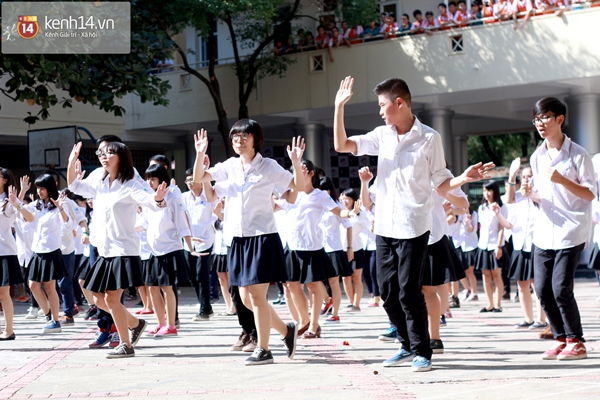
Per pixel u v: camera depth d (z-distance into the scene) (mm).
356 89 18469
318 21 19266
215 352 6746
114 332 7281
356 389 4789
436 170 5352
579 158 5781
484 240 10398
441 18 17594
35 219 8703
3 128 18875
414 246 5328
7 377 5617
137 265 6465
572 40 16125
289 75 19344
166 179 8320
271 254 5812
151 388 5035
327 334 7988
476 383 4879
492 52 16922
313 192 7734
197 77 19672
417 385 4863
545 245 5848
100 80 14477
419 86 17719
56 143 17156
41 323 10289
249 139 5879
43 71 13234
